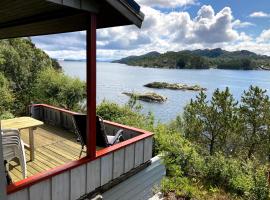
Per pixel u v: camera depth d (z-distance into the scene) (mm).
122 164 4297
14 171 3979
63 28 4488
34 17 3838
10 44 14938
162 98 35719
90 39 3369
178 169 4754
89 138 3660
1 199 2568
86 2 3162
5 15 3729
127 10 3393
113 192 4184
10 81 14047
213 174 4945
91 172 3742
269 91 37719
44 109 6945
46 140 5441
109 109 8578
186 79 85750
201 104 11359
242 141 11320
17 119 4695
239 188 4570
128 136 5215
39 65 15797
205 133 11312
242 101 11938
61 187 3350
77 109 12539
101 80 69625
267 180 4414
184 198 4188
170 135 6242
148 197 5004
